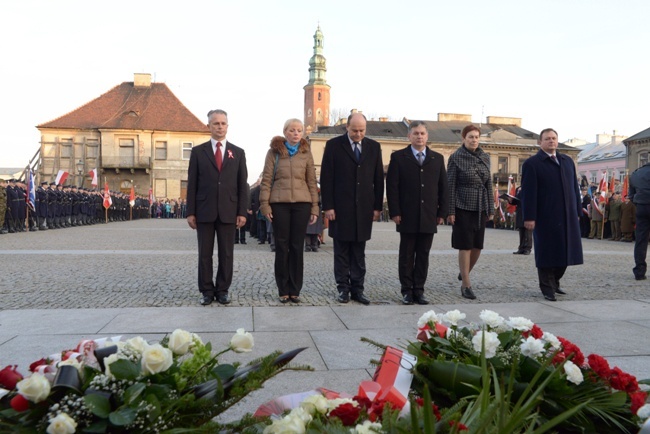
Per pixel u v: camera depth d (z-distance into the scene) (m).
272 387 2.98
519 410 1.41
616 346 4.01
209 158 5.91
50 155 52.16
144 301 5.84
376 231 23.86
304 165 6.02
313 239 12.66
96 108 53.81
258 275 8.16
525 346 2.14
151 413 1.45
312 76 94.94
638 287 7.33
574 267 9.80
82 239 16.06
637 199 8.00
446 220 6.57
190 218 5.84
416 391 2.20
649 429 1.78
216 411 1.66
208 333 4.29
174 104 54.88
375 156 6.11
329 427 1.50
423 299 5.95
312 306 5.64
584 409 2.03
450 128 62.50
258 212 15.43
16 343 3.91
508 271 9.12
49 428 1.34
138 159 52.56
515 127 64.38
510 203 12.62
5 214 19.45
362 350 3.80
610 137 73.56
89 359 1.66
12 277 7.51
